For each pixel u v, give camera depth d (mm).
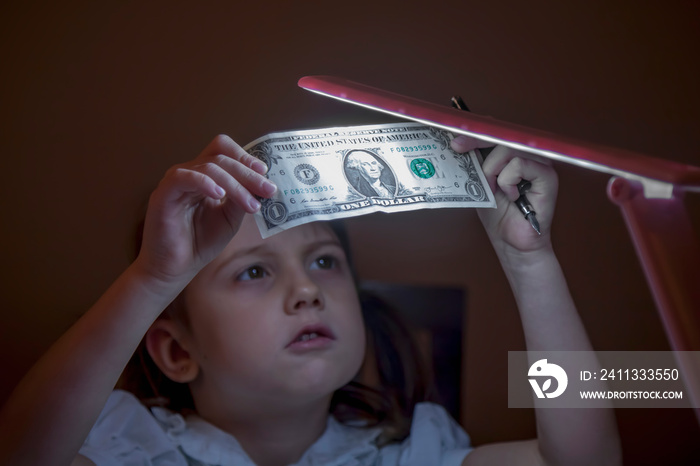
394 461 1550
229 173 1048
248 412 1446
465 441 1689
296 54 2420
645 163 868
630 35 2441
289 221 1082
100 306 1064
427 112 1071
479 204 1172
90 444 1382
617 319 2404
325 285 1450
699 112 2410
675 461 2332
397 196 1146
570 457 1346
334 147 1203
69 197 2291
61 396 1023
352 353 1420
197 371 1475
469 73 2439
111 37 2344
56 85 2309
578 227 2434
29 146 2287
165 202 1019
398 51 2441
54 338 2229
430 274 2449
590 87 2430
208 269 1420
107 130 2316
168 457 1391
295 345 1368
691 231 855
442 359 2342
